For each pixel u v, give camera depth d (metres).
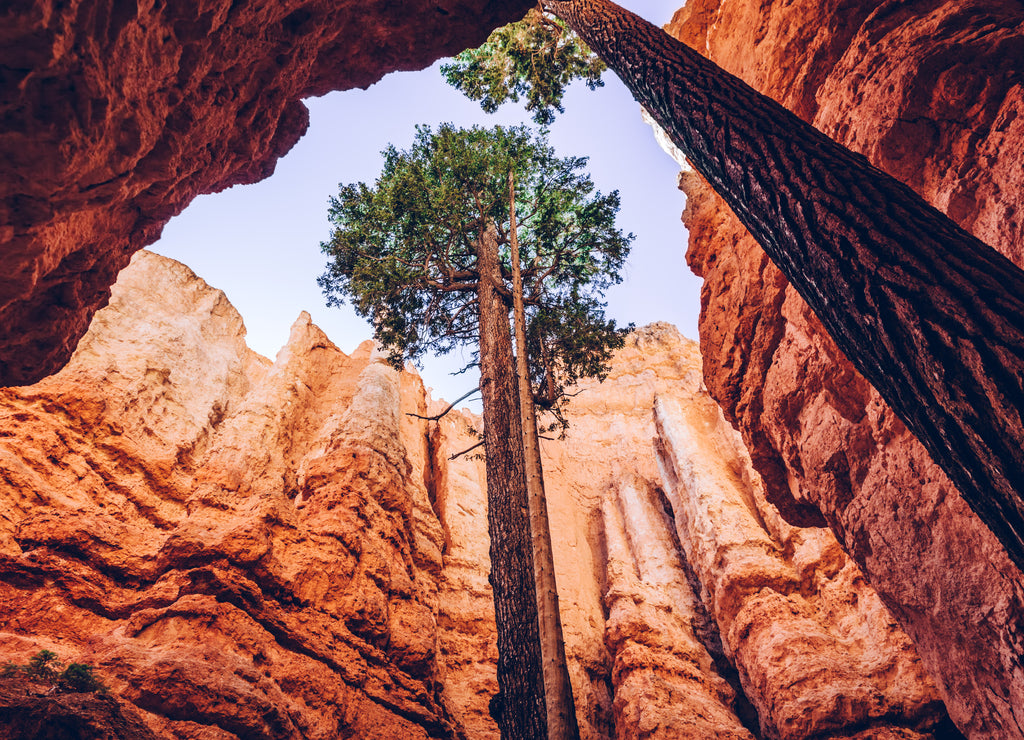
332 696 16.39
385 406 29.42
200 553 17.34
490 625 27.11
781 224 2.49
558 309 16.55
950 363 1.67
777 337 12.04
